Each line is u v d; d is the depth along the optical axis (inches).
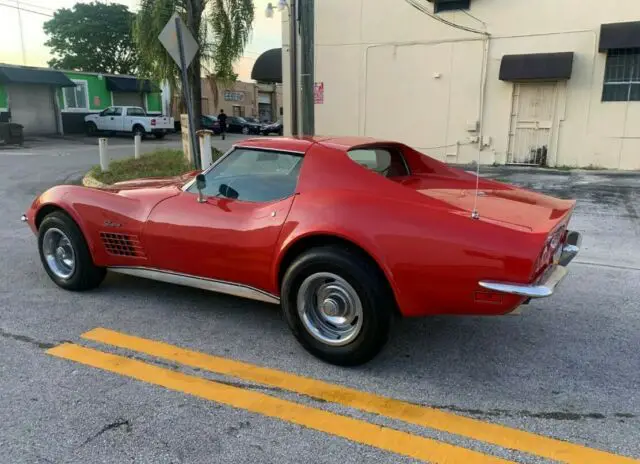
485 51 567.2
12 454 100.2
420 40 594.6
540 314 173.5
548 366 138.0
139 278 205.0
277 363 138.4
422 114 610.2
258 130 1594.5
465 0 565.6
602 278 211.3
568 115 546.6
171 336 153.9
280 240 137.9
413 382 129.5
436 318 169.6
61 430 107.8
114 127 1179.9
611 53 519.8
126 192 176.6
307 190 140.6
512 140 575.8
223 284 154.4
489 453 102.0
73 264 183.6
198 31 553.9
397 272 123.8
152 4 541.0
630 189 418.6
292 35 385.1
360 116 639.1
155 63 553.0
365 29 617.3
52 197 182.9
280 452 101.9
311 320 137.7
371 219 127.0
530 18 543.2
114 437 105.8
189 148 497.4
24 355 140.6
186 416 113.6
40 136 1175.0
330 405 118.8
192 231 154.0
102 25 2030.0
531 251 115.9
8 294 186.5
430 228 122.7
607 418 114.2
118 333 155.3
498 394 124.1
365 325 128.7
